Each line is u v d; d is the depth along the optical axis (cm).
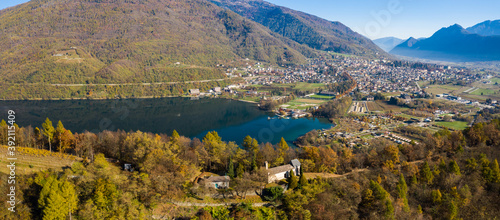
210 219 11006
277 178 14150
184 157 14900
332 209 11981
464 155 16075
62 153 15588
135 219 10612
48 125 16450
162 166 13050
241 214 11281
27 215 9950
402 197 12631
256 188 12875
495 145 17550
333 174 15788
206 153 15625
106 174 12006
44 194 10006
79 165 12738
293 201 11850
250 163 15375
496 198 12612
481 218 11762
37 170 12338
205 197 12406
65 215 9950
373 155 17475
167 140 19725
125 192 11438
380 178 14188
